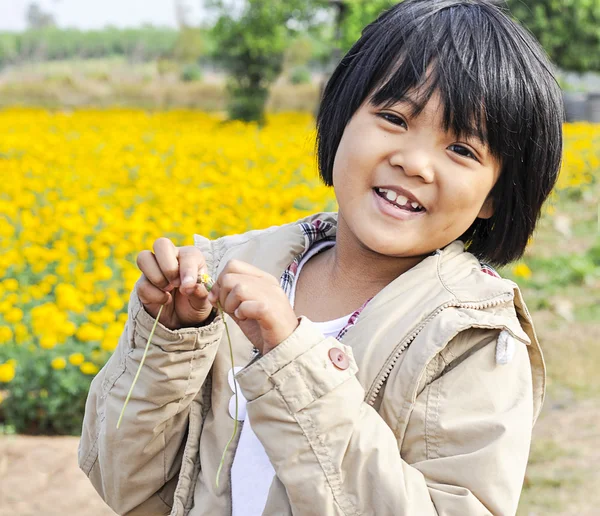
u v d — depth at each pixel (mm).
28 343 4484
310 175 9617
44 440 4176
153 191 8117
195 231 6273
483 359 1173
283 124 18500
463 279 1250
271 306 1081
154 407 1238
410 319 1190
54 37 54625
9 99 30453
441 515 1083
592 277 7383
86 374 4363
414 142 1195
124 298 5203
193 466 1300
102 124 16109
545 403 4758
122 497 1317
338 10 15875
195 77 37562
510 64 1215
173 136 13984
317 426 1079
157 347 1209
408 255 1258
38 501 3553
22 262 5938
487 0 1326
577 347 5672
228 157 11188
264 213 6910
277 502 1149
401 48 1227
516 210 1308
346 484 1080
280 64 18812
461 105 1170
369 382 1169
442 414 1143
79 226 6105
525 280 7156
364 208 1231
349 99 1274
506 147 1216
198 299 1188
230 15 18234
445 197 1197
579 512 3525
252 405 1100
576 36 18609
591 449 4145
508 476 1101
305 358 1085
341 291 1336
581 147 12602
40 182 8531
